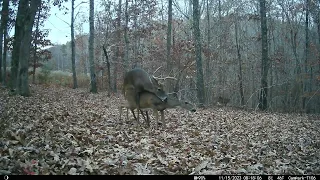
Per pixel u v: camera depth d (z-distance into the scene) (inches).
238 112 800.9
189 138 393.7
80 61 2293.3
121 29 1222.3
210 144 366.3
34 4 767.1
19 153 247.4
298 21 1280.8
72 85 1582.2
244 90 1226.0
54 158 246.7
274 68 1255.5
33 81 1485.0
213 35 1251.2
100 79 1585.9
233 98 1171.9
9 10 1106.1
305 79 1104.2
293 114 879.7
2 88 964.6
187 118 585.9
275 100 1208.2
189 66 1043.3
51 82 1550.2
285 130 525.7
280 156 333.4
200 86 867.4
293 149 376.2
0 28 1082.1
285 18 1294.3
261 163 296.7
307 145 404.8
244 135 451.8
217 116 651.5
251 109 961.5
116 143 334.3
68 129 372.5
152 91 445.1
